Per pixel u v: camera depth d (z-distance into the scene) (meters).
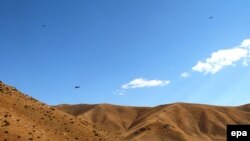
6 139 46.00
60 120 64.62
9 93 65.12
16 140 46.81
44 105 69.62
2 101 59.34
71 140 57.44
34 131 52.22
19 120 53.44
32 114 60.69
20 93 69.81
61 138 56.06
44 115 63.16
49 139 52.72
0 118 50.78
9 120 51.72
